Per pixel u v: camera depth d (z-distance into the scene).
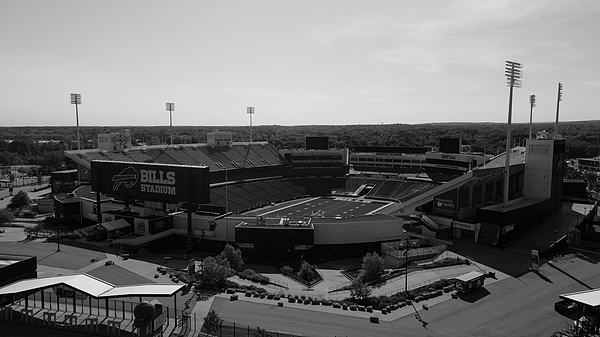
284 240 88.00
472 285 67.38
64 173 142.00
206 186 89.69
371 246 93.31
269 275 78.25
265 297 64.06
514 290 67.88
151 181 95.69
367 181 167.62
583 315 55.28
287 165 174.38
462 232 100.81
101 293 49.69
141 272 74.31
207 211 106.81
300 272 76.69
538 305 62.03
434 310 60.12
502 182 124.12
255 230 88.44
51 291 63.00
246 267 83.69
